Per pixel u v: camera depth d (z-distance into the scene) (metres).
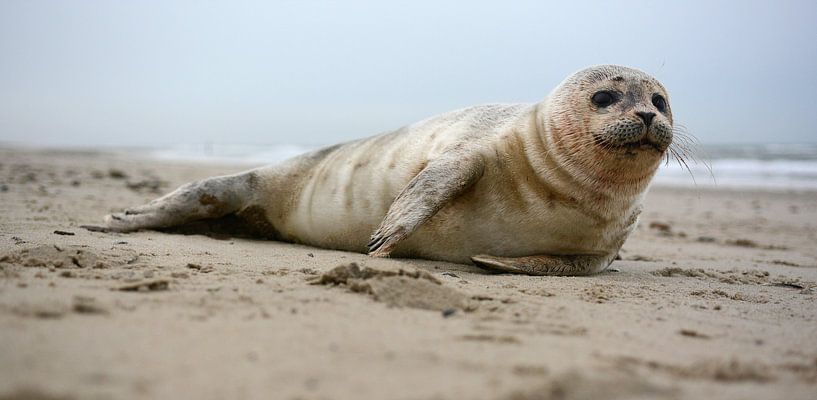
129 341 0.67
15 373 0.56
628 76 1.34
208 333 0.72
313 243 1.55
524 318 0.88
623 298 1.09
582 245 1.37
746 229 2.82
